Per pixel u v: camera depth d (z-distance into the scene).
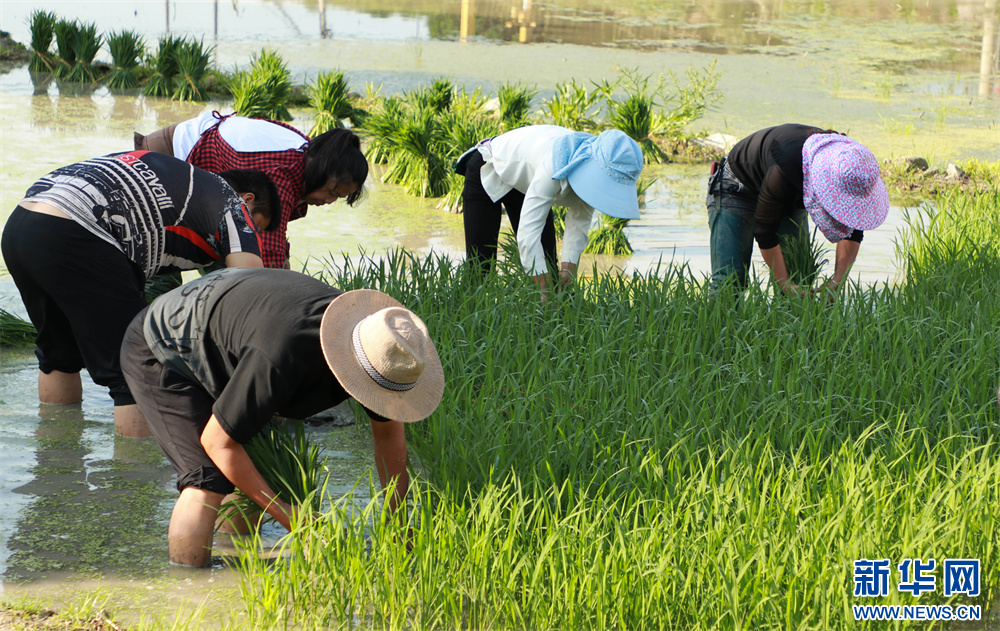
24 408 5.68
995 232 9.28
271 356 3.62
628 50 23.30
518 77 19.27
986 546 4.06
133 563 4.09
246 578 3.96
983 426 5.07
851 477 4.20
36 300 5.29
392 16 27.67
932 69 22.69
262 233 5.39
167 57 17.67
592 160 6.12
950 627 3.89
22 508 4.49
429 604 3.73
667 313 6.20
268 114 15.53
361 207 11.31
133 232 4.93
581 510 3.93
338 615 3.73
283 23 25.64
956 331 6.22
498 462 4.53
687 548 3.87
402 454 4.14
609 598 3.70
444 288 6.68
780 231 7.79
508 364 5.57
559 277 6.80
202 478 4.06
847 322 6.15
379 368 3.56
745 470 4.33
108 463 5.02
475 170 7.02
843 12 32.56
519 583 3.90
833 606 3.70
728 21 29.42
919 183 13.05
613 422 4.91
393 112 13.62
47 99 16.31
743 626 3.62
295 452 4.48
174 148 5.88
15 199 9.82
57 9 25.70
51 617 3.61
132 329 4.18
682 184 13.13
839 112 17.53
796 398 5.18
